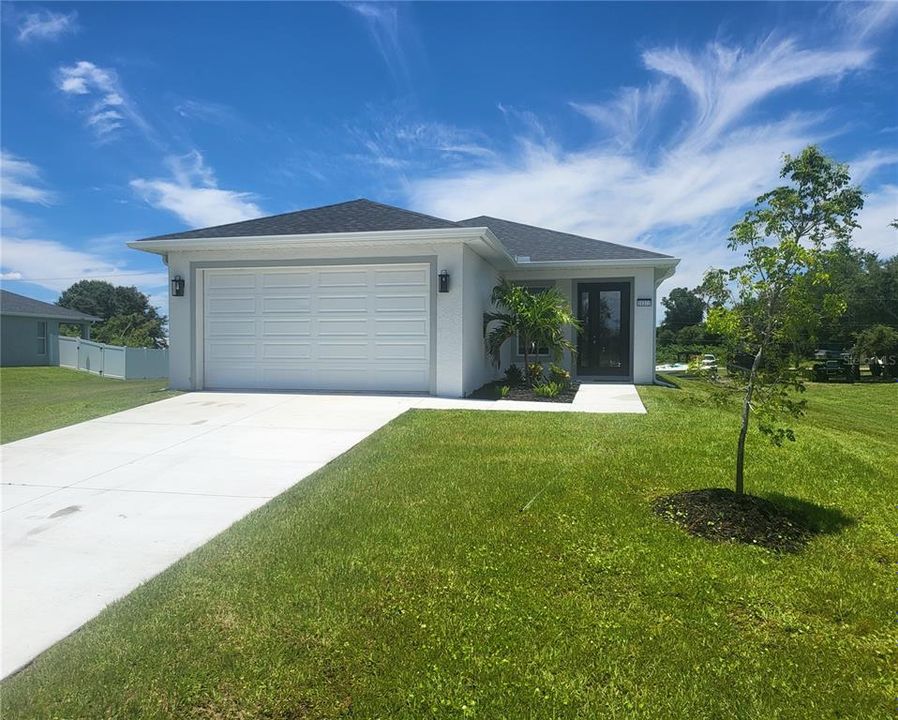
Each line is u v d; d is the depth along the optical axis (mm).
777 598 3029
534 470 5328
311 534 3861
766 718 2146
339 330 10586
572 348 11930
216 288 11039
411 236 9711
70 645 2596
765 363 4340
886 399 17531
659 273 14555
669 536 3822
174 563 3477
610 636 2664
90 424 7707
